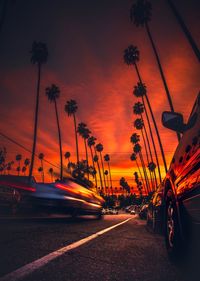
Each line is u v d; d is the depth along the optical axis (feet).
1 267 10.18
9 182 32.07
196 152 10.78
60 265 10.82
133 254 13.73
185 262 12.40
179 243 12.53
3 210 31.81
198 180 10.05
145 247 16.02
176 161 13.88
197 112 12.36
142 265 11.50
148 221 30.27
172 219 13.39
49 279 9.01
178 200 12.57
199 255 11.02
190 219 11.22
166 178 15.25
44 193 32.91
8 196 31.60
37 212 33.01
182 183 12.14
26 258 11.75
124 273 10.15
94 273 9.97
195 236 10.82
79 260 11.82
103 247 15.28
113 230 24.89
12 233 19.51
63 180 36.09
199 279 9.61
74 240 17.37
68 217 43.42
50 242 16.15
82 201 38.52
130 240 18.56
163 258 13.15
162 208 17.69
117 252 14.01
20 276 9.12
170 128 14.20
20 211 32.42
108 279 9.33
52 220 35.19
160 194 18.25
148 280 9.40
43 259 11.63
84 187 41.47
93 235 20.30
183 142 13.50
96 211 47.57
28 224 27.45
